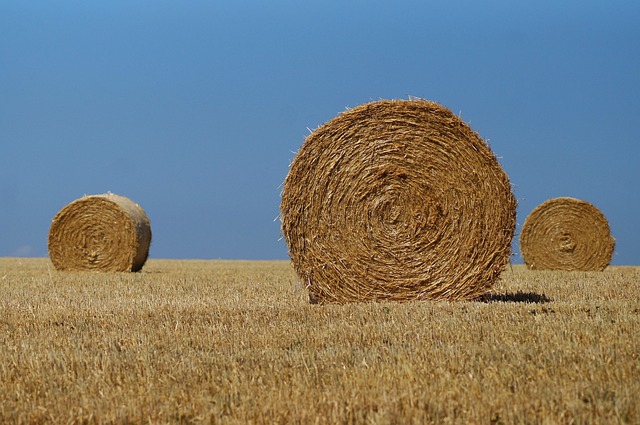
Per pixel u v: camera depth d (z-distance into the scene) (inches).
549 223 1502.2
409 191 861.8
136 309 785.6
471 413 391.5
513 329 617.6
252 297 939.3
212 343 598.2
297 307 785.6
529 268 1513.3
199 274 1407.5
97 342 605.9
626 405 394.6
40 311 789.9
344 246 868.6
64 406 425.1
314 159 872.9
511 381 450.0
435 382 452.8
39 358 541.3
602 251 1476.4
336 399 414.9
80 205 1496.1
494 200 850.1
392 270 862.5
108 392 451.2
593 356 500.1
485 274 852.6
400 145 863.1
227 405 422.9
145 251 1529.3
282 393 436.5
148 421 403.2
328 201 870.4
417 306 778.2
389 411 393.4
